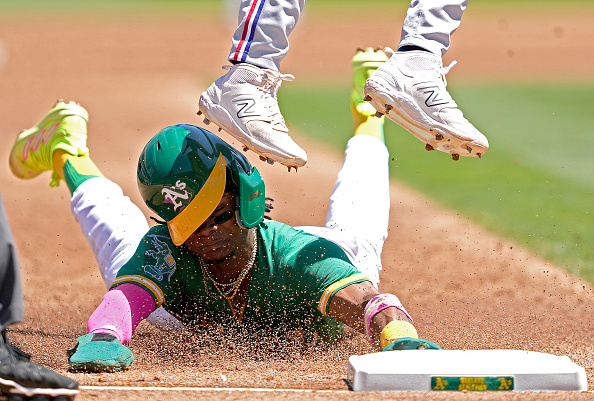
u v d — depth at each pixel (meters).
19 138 17.66
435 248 23.34
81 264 21.14
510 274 20.09
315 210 28.03
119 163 37.75
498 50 114.88
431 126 11.94
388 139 50.62
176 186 10.59
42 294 17.48
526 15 151.38
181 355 11.16
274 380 9.66
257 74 11.70
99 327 10.55
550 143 46.88
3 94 68.31
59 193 32.81
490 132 51.84
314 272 11.02
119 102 63.25
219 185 10.58
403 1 185.00
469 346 12.59
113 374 9.95
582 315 15.66
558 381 8.87
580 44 118.75
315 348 11.59
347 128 53.81
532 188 33.59
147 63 97.88
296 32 129.75
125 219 14.27
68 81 78.62
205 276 11.27
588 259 21.78
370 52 17.67
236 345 11.45
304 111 62.09
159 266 11.23
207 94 11.98
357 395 8.62
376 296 10.58
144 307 10.98
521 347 12.64
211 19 155.50
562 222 26.77
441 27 12.12
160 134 10.98
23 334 13.16
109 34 129.38
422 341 9.63
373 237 13.87
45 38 121.69
